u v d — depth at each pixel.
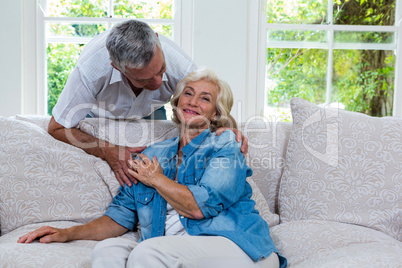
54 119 2.18
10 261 1.54
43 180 2.00
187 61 2.33
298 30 3.41
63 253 1.61
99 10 3.36
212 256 1.51
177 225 1.77
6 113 3.27
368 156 2.05
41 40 3.32
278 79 3.44
